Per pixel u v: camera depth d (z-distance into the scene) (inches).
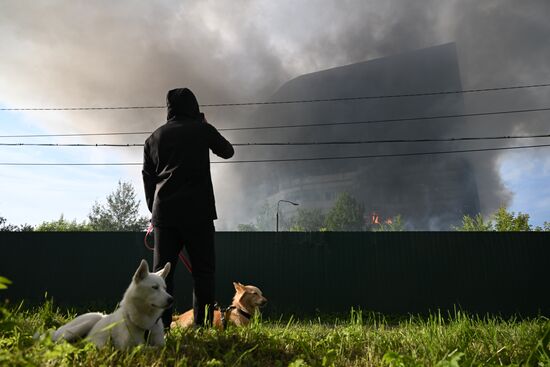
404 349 106.0
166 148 132.1
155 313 90.4
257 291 282.8
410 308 594.9
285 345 106.6
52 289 592.4
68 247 603.8
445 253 606.9
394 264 609.3
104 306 575.5
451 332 119.8
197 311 128.3
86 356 77.7
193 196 128.7
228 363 85.6
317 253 614.5
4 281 56.4
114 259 601.9
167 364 81.0
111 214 1936.5
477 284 595.8
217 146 140.9
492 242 605.0
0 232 602.9
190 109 140.9
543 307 581.6
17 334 86.3
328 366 87.8
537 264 595.5
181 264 580.4
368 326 150.9
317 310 541.6
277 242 617.3
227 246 615.5
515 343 108.6
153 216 130.5
